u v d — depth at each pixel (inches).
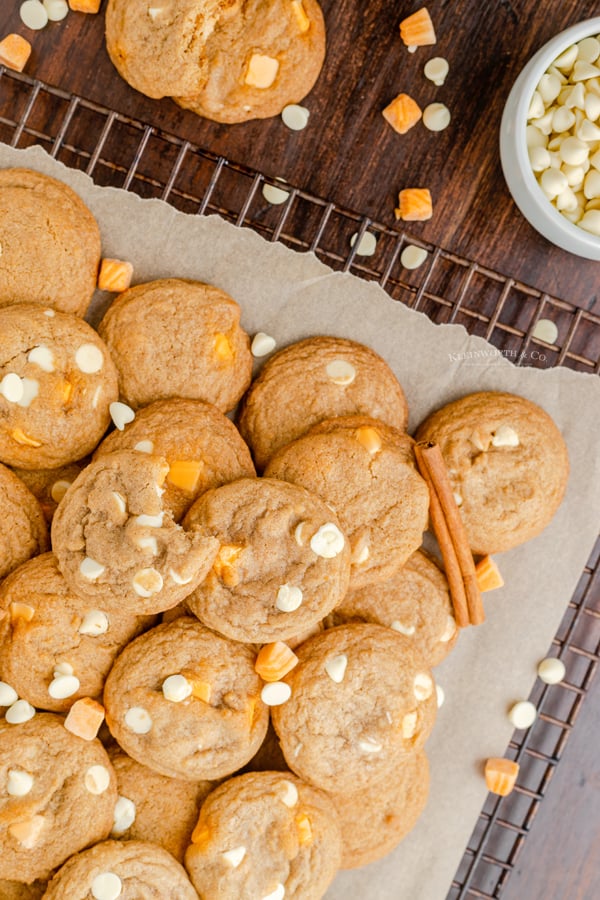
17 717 30.1
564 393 32.2
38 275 30.6
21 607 29.9
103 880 29.3
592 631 33.3
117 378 30.9
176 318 31.0
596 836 33.4
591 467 32.3
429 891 32.4
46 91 31.7
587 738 33.3
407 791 31.4
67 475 31.3
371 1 32.2
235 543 29.7
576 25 30.9
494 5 32.3
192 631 30.3
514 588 32.4
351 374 31.3
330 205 32.0
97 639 30.3
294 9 30.8
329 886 32.2
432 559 32.0
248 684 30.3
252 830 30.2
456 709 32.4
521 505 31.4
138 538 29.2
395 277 32.7
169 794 30.7
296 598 29.6
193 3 30.3
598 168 31.6
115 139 32.1
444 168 32.5
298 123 32.1
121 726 29.9
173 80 30.9
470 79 32.4
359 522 30.6
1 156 31.1
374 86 32.3
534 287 32.8
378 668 30.5
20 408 29.9
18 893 30.0
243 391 31.6
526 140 31.4
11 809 29.4
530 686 32.4
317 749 30.3
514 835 33.4
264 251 31.6
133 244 31.5
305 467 30.6
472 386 32.1
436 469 30.7
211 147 32.3
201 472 30.5
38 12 31.7
